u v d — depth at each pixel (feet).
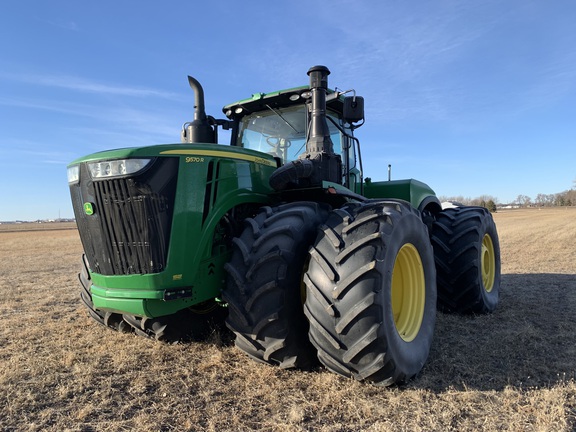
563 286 20.93
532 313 15.74
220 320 13.15
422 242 11.18
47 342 12.98
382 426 7.66
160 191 9.43
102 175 9.55
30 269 35.91
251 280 9.46
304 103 14.15
